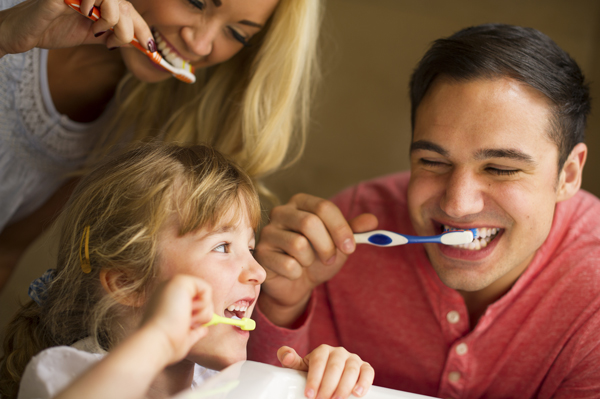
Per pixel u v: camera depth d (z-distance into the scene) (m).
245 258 0.73
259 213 0.80
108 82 1.09
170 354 0.48
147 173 0.74
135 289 0.69
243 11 0.90
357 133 2.32
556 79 0.75
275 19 1.04
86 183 0.79
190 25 0.90
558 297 0.86
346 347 1.04
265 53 1.07
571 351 0.85
